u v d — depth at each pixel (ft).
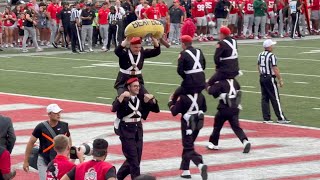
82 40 148.46
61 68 124.06
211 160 64.34
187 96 58.90
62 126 51.47
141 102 54.80
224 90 65.51
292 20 173.06
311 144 70.08
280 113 80.02
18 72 119.85
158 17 156.76
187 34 59.62
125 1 154.92
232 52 65.46
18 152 67.51
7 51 149.59
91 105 91.20
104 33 149.89
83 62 131.75
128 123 54.49
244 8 170.09
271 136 73.72
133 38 55.21
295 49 149.79
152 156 65.87
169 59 134.41
